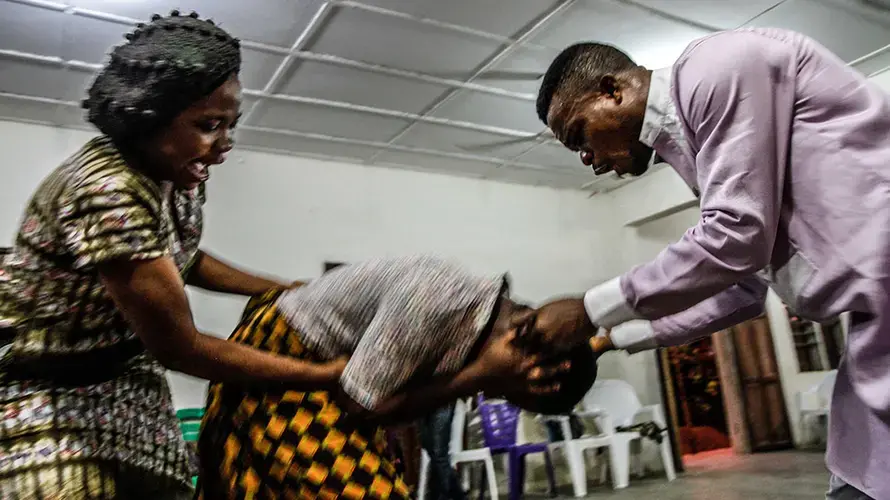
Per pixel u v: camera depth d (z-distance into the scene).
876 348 0.85
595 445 4.34
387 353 0.76
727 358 5.70
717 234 0.84
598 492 4.28
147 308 0.74
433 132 4.33
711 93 0.89
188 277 1.12
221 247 4.11
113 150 0.81
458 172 5.12
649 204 5.56
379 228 4.71
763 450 5.53
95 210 0.74
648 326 1.22
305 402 0.79
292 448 0.76
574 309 0.88
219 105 0.79
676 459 4.93
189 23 0.80
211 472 0.83
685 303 0.89
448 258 0.86
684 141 1.01
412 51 3.33
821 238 0.87
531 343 0.81
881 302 0.82
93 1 2.72
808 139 0.88
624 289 0.89
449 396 0.81
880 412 0.85
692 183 1.04
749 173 0.85
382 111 3.97
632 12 3.17
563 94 1.13
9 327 0.85
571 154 4.88
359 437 0.79
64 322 0.85
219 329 3.96
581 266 5.58
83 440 0.86
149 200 0.79
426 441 3.42
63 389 0.87
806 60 0.90
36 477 0.81
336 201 4.61
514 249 5.29
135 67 0.75
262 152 4.40
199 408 3.44
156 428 0.98
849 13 3.34
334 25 3.05
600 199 5.88
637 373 5.44
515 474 3.91
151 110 0.74
